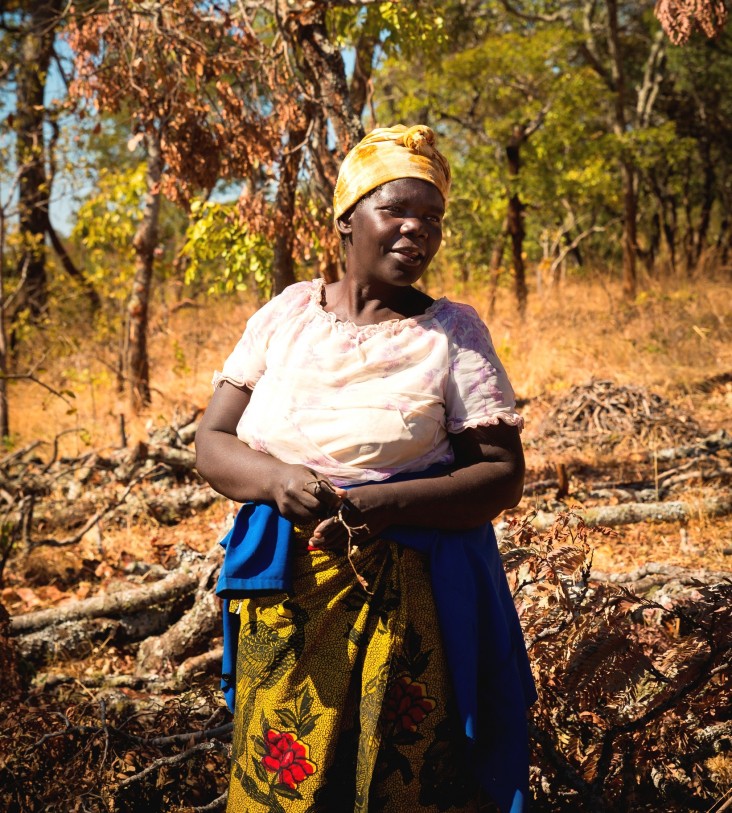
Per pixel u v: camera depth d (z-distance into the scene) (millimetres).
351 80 7512
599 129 19000
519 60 13562
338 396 1869
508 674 1971
